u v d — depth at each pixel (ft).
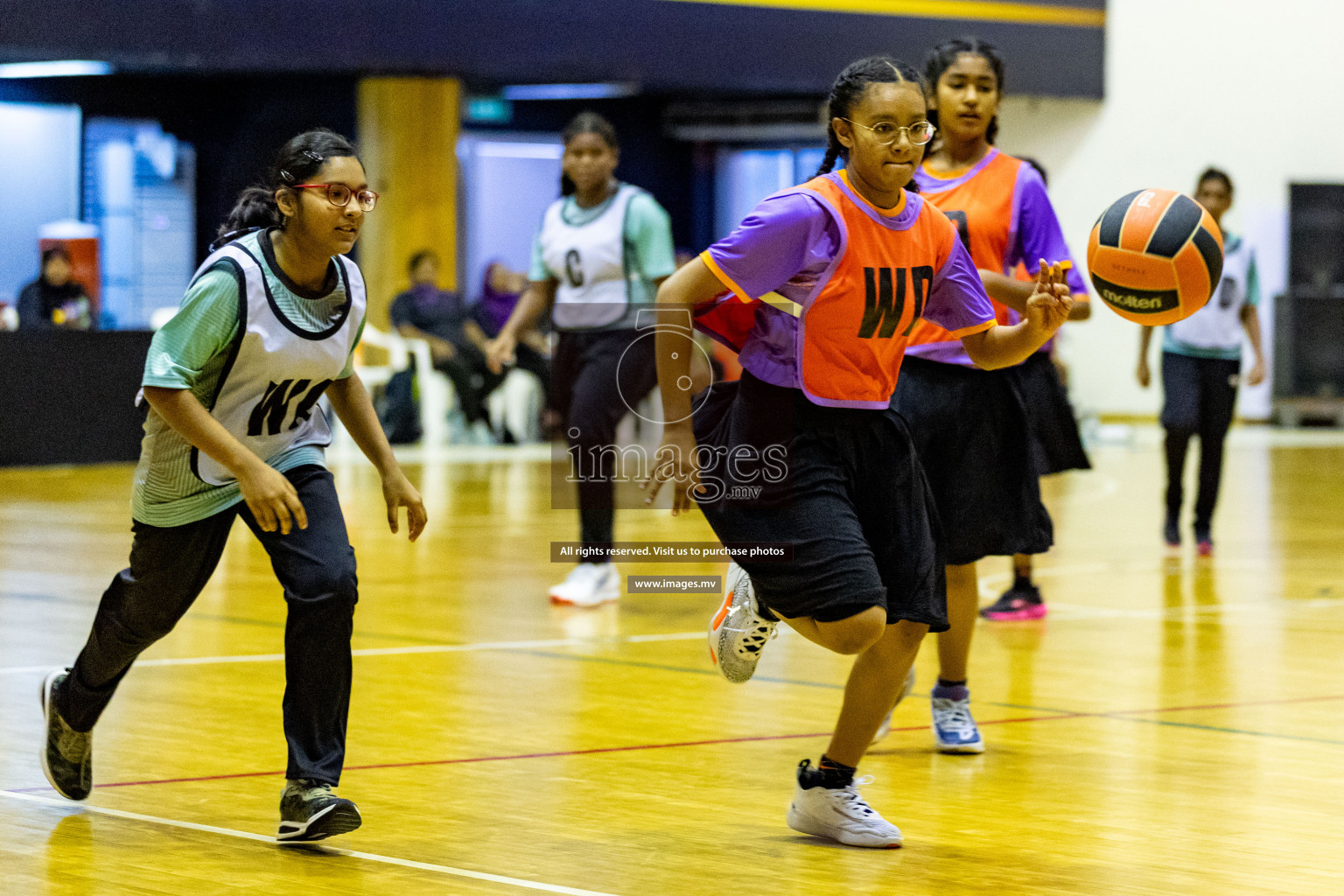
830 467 17.97
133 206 97.55
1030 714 25.40
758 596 18.25
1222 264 18.54
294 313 17.24
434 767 21.61
